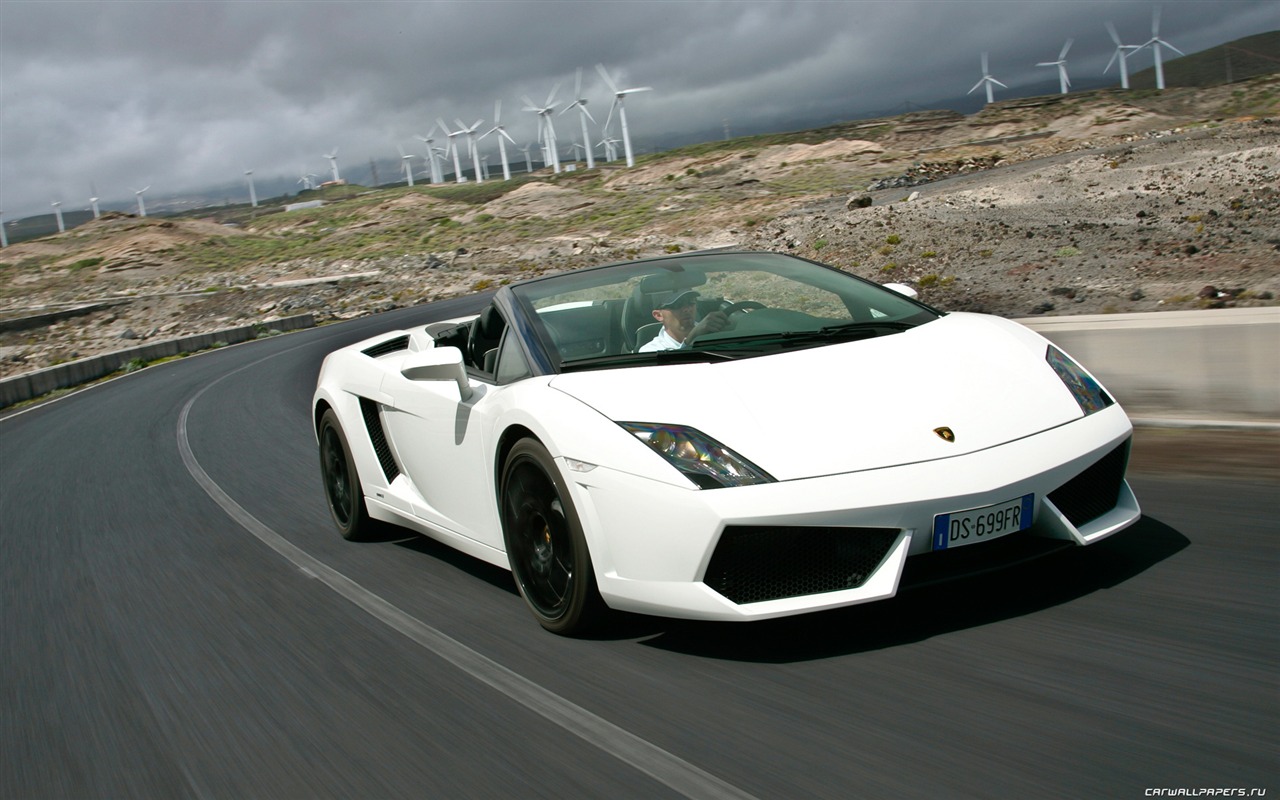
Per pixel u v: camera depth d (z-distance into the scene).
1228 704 2.22
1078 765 2.04
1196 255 14.76
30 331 39.56
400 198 134.88
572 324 3.54
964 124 159.50
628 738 2.44
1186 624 2.68
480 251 63.81
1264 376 4.98
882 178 79.56
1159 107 151.00
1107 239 18.36
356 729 2.71
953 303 13.26
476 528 3.71
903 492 2.55
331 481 5.02
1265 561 3.11
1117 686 2.38
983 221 25.03
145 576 4.68
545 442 2.99
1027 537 2.83
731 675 2.73
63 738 2.96
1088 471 2.85
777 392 2.87
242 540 5.14
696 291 3.70
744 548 2.63
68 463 8.80
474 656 3.13
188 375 17.05
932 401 2.83
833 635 2.90
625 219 78.62
